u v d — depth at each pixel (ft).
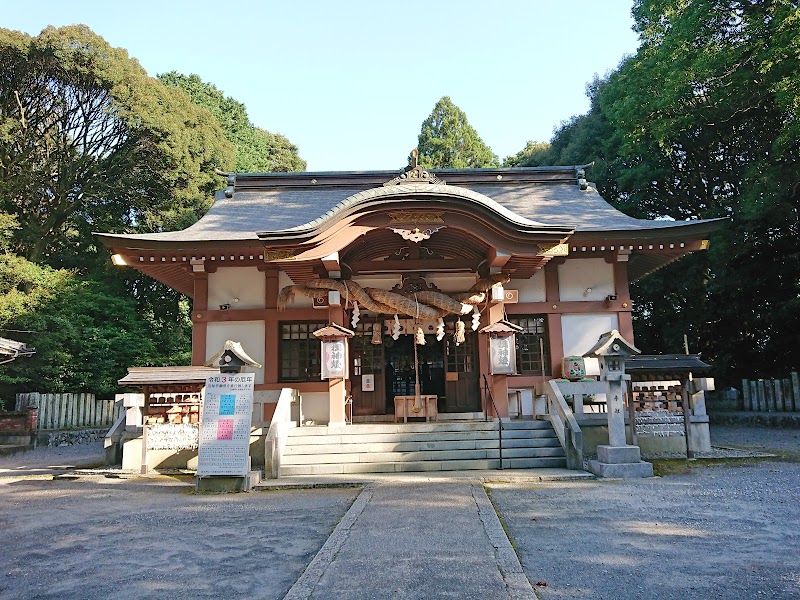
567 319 47.34
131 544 19.69
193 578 15.87
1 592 15.11
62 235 87.71
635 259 51.52
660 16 62.49
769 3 52.06
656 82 61.41
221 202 56.59
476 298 42.78
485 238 39.19
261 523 22.38
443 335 45.93
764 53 50.03
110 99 82.58
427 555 16.79
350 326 48.67
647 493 26.50
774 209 58.03
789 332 68.95
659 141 63.41
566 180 59.72
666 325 81.00
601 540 18.63
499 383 41.27
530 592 13.74
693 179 77.66
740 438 51.52
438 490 27.68
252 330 47.03
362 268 44.47
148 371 35.27
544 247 39.81
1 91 80.33
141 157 87.51
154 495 29.45
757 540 18.45
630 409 35.86
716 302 73.87
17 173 80.94
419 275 46.14
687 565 15.99
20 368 63.67
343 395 40.52
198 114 94.73
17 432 56.90
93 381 70.54
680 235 44.75
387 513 22.67
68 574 16.52
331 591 13.98
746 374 76.84
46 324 64.90
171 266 48.75
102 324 76.54
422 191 38.01
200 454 30.27
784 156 57.41
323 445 36.83
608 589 14.20
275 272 47.65
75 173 85.76
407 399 44.65
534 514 22.54
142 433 38.34
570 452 34.32
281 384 46.09
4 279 66.49
